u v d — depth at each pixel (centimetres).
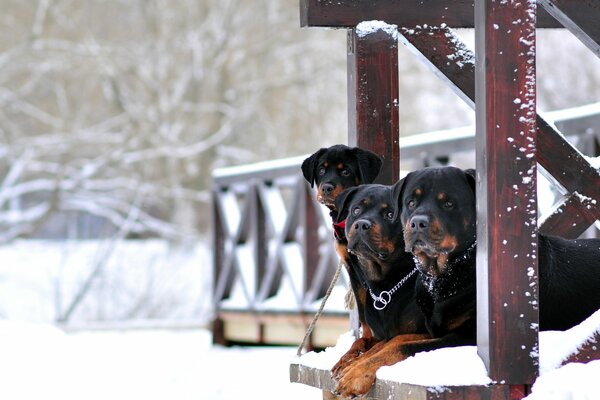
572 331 450
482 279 431
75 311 2153
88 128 2514
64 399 773
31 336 894
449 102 2745
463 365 431
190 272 2238
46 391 783
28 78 2520
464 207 457
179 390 856
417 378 425
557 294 491
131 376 918
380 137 601
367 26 598
